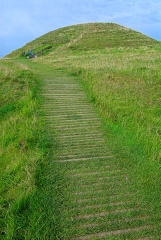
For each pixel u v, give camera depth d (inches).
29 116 423.2
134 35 2044.8
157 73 639.8
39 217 211.3
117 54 1162.6
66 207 231.0
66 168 289.4
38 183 259.1
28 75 663.8
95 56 1146.7
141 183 263.7
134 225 212.1
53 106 481.7
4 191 253.9
